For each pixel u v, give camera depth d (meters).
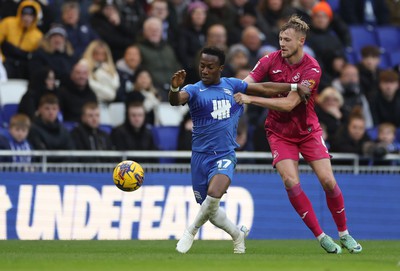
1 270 22.53
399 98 52.47
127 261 25.66
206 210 29.44
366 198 44.38
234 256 28.41
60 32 48.97
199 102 29.53
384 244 39.22
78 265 24.11
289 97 30.11
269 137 31.86
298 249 34.53
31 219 41.06
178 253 29.89
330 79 54.06
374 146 44.34
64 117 47.31
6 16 51.41
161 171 42.50
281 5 59.22
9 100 47.84
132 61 50.84
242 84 30.27
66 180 41.47
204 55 29.53
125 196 41.84
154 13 54.72
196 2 56.47
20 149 42.12
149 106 48.75
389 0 68.56
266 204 43.19
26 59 50.16
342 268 23.61
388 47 63.38
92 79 49.12
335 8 65.00
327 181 31.19
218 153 29.73
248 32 53.56
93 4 54.28
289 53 30.77
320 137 31.61
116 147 44.34
